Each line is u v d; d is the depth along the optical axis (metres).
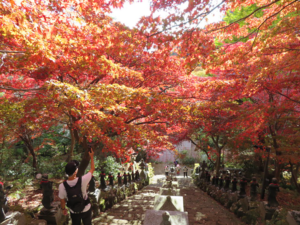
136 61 6.86
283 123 7.56
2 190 4.71
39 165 13.47
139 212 7.60
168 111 6.52
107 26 4.88
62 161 14.73
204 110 6.86
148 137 7.12
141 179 15.71
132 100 5.29
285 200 8.96
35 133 11.77
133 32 3.84
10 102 5.95
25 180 11.21
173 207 5.02
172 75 7.59
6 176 11.05
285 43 5.44
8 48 4.82
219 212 8.01
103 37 4.69
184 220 3.74
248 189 12.29
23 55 4.21
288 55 5.66
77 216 2.80
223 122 7.72
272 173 13.90
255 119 6.58
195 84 7.65
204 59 4.62
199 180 16.97
